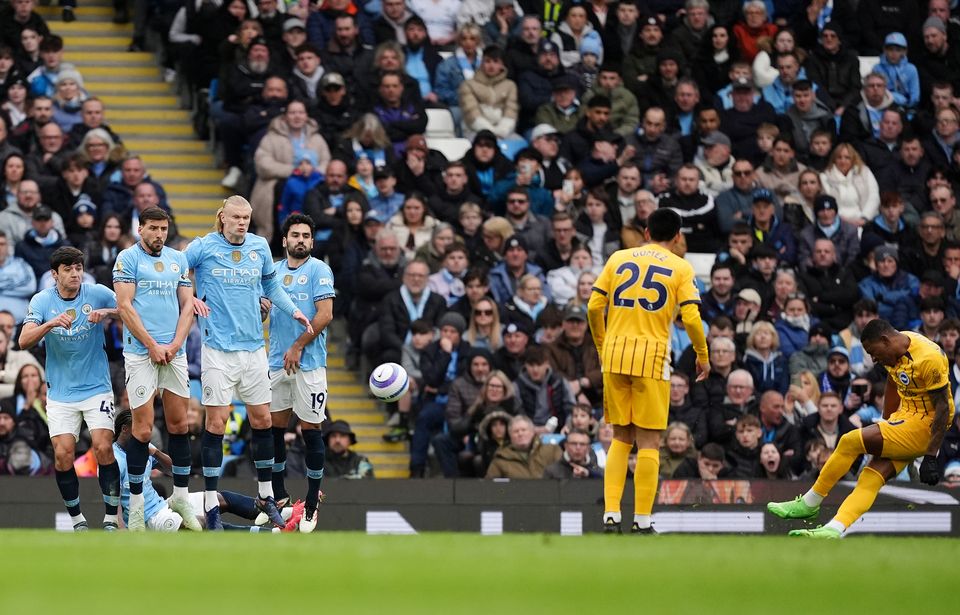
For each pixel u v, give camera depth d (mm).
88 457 51281
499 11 70875
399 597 19391
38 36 65125
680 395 56219
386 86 65750
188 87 70062
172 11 70875
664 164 67000
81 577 20641
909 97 74375
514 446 53438
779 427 56281
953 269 66500
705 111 67938
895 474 40938
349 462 53094
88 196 59312
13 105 62938
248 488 48781
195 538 28688
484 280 58906
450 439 55000
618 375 38531
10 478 48531
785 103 71312
